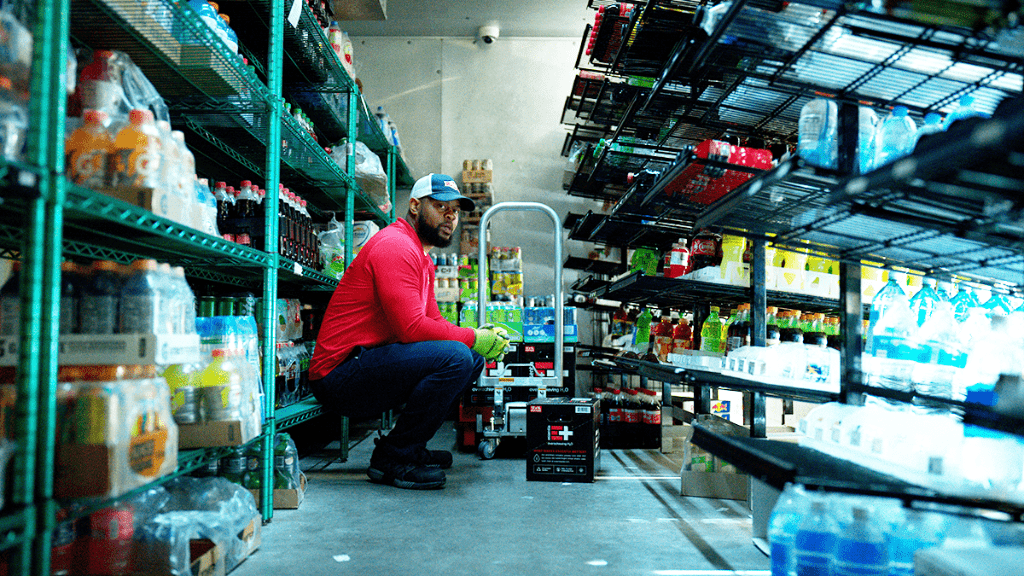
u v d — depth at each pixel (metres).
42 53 0.98
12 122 1.00
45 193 0.97
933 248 1.37
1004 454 1.12
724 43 1.40
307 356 3.08
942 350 1.62
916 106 1.46
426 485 2.38
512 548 1.68
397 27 5.55
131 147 1.28
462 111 5.65
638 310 4.54
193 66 1.84
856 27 1.21
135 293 1.28
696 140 2.98
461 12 5.29
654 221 2.99
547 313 3.30
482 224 3.21
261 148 2.77
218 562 1.43
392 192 4.73
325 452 3.30
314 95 3.52
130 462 1.13
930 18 1.12
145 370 1.23
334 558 1.60
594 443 2.60
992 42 1.16
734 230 1.60
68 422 1.07
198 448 1.51
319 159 2.89
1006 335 1.40
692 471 2.31
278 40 2.17
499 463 2.99
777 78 1.51
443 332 2.48
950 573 0.91
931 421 1.18
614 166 3.58
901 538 1.27
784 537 1.38
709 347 2.89
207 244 1.55
